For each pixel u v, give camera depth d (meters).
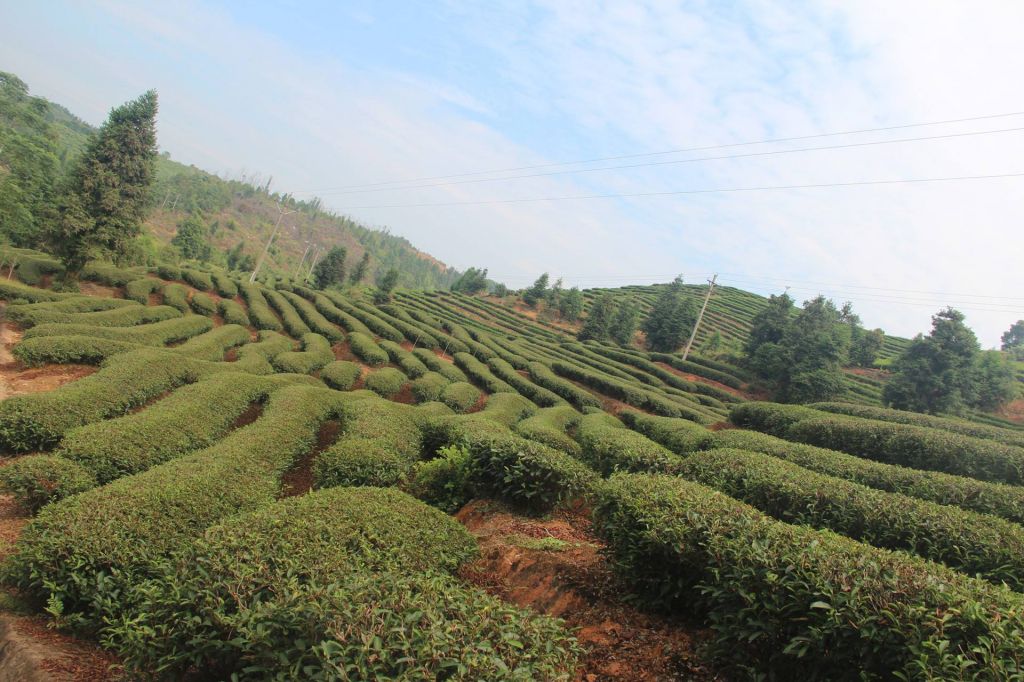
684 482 8.78
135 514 8.79
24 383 19.89
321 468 13.58
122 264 42.41
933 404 36.53
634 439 16.66
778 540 6.06
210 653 5.32
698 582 6.79
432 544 8.32
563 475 11.77
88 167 38.62
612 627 7.19
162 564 7.61
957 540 7.91
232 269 109.12
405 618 4.61
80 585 7.48
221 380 20.22
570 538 10.46
